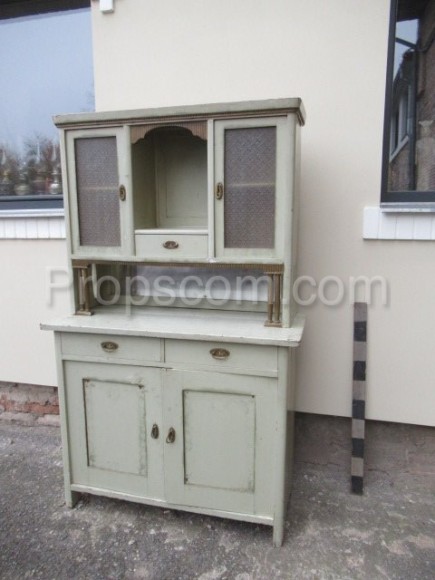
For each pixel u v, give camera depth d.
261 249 1.59
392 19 1.80
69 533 1.71
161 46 2.04
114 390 1.72
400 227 1.87
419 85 1.90
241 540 1.68
